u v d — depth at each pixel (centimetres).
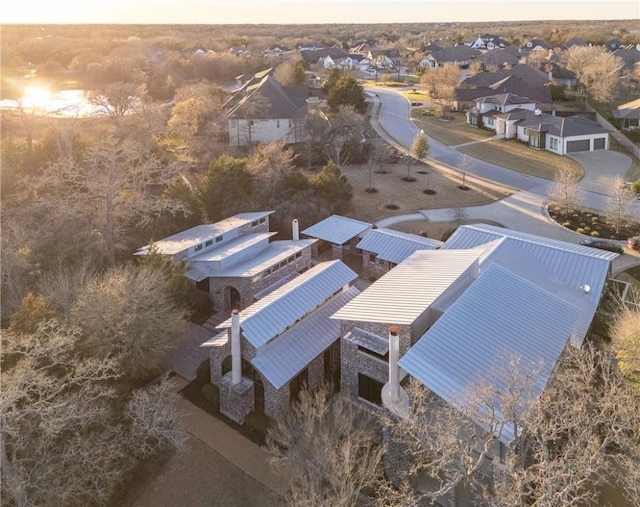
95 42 16475
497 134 8538
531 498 1883
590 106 9588
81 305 2547
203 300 3731
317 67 14250
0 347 1956
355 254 4669
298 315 2853
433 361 2127
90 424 2108
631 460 1911
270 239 4812
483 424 1819
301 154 6831
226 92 9825
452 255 3225
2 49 14012
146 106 7062
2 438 1778
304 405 2228
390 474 2255
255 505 2186
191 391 2883
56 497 1906
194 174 5994
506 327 2408
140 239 4047
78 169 4031
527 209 5622
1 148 4844
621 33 17825
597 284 3244
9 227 3516
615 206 5116
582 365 2150
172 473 2348
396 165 6962
